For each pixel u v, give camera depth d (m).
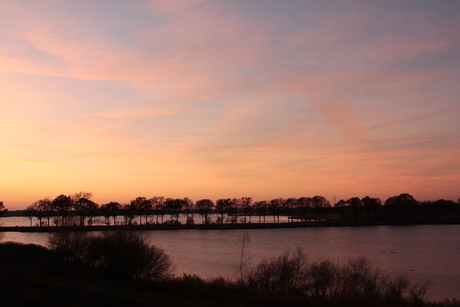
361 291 33.94
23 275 33.09
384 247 92.19
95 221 181.50
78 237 48.62
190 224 180.12
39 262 43.84
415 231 150.50
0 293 25.70
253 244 101.31
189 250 86.12
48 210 159.25
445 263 66.81
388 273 56.53
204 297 31.19
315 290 34.97
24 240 103.75
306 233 142.62
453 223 195.62
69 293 28.22
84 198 145.88
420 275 55.28
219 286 35.00
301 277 36.22
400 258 72.50
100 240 44.00
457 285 48.38
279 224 186.25
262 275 36.25
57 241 48.62
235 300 30.11
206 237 125.75
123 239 40.75
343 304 28.64
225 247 92.75
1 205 160.25
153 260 40.34
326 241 109.06
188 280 36.91
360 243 103.25
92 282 35.94
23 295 25.61
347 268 41.25
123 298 28.23
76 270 42.31
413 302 30.73
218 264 63.66
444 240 111.94
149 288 34.19
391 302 29.75
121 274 39.59
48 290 28.78
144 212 194.12
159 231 155.62
